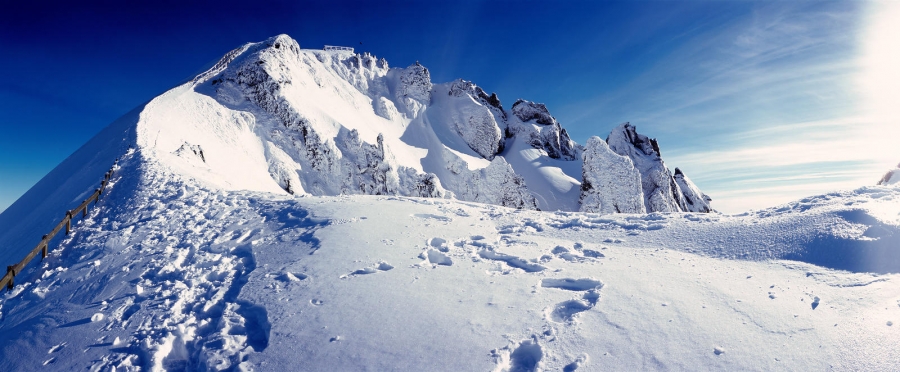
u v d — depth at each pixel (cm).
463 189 8025
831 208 793
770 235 770
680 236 877
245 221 1200
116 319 659
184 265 911
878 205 746
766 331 481
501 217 1188
